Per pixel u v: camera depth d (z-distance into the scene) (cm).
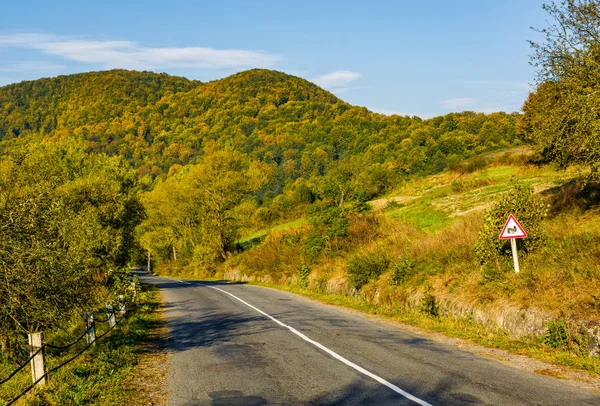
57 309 1025
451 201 3728
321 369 898
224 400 726
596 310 1015
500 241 1439
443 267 1725
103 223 2908
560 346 1030
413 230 2505
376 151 13838
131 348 1158
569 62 1532
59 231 1042
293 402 705
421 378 814
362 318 1600
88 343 1166
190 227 5888
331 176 7244
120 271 2248
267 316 1686
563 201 2045
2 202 983
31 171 1988
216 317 1720
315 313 1742
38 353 837
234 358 1025
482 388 745
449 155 12600
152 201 6253
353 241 2744
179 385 827
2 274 919
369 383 793
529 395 703
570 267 1191
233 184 5047
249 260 4084
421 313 1534
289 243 3575
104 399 759
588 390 727
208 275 5081
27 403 729
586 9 1494
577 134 1467
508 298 1264
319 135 19112
